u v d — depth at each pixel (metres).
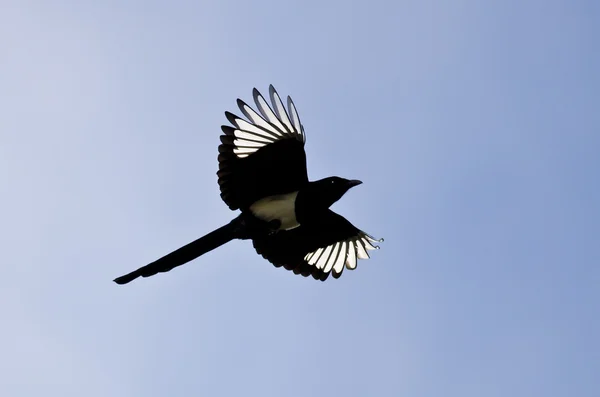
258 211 14.01
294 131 13.40
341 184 14.04
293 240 14.88
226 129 13.55
